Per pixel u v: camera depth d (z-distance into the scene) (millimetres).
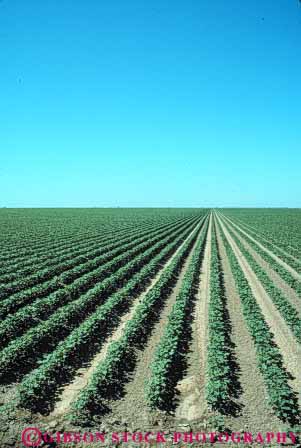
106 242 43594
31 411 9758
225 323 16578
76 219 94250
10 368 11820
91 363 12609
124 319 17141
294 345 14102
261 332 14406
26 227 67000
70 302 19094
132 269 26656
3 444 8570
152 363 12180
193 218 106250
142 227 68625
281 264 32812
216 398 9930
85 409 9727
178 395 10648
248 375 11742
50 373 11289
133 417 9602
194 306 19141
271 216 121188
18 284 21672
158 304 19375
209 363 11844
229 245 42219
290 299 20875
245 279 24141
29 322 15953
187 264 31234
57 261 30172
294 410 9609
